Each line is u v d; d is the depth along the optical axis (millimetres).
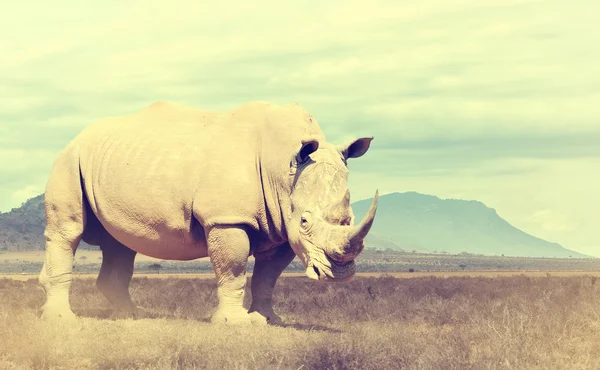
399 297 23000
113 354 11148
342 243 12656
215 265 14953
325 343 11461
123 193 15766
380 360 10586
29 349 11141
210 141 15469
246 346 11664
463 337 12242
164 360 10508
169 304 20766
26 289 31938
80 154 16641
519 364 10508
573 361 10938
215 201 14781
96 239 17547
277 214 14586
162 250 15852
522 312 15742
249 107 15789
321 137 15023
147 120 16516
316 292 26938
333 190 13648
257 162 15031
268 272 16031
